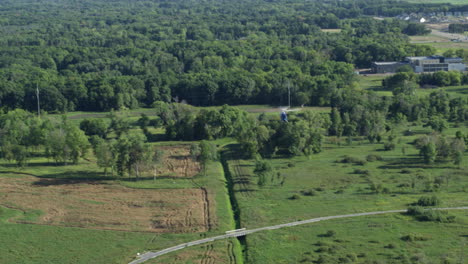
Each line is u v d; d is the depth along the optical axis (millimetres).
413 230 177000
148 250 171000
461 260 155250
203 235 180500
